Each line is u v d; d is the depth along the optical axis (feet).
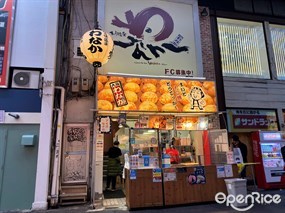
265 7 33.53
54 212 18.98
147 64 26.40
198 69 27.73
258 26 32.91
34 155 21.08
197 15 29.30
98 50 19.51
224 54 30.55
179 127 25.66
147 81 23.18
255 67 31.42
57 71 24.13
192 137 27.25
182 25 28.63
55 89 22.86
